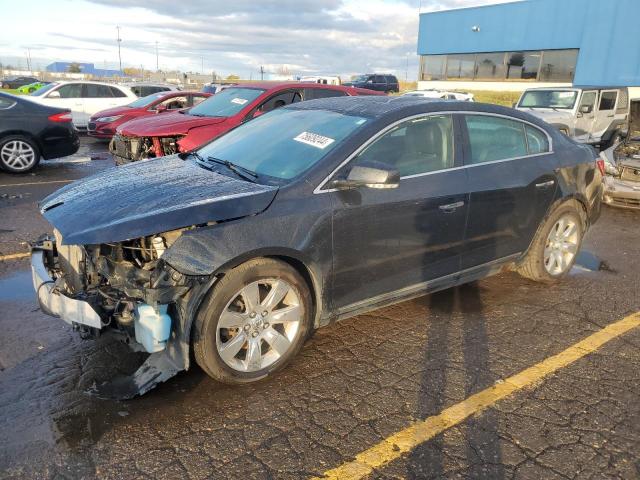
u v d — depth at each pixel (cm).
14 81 4519
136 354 354
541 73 3153
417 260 387
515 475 255
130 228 284
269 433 281
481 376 341
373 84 3809
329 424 289
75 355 353
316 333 396
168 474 250
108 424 284
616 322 425
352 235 346
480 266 435
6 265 516
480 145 423
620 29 2755
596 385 333
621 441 281
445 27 3531
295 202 324
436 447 273
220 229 298
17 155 1008
